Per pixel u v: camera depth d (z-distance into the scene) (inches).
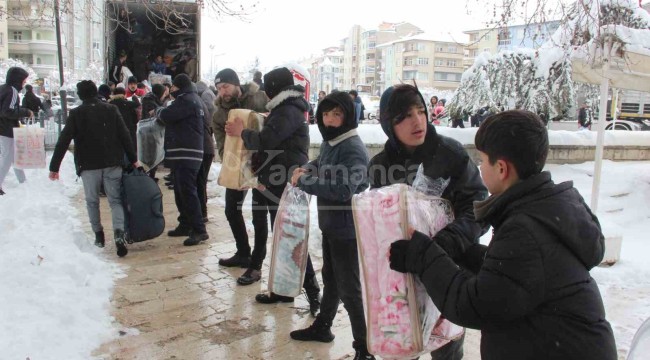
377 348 83.4
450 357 97.6
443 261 68.7
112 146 199.9
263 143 153.7
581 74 275.6
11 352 118.7
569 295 59.0
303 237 143.0
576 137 418.3
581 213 60.9
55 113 459.8
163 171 403.9
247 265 195.3
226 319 150.4
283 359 128.9
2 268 163.0
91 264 181.5
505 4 246.4
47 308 142.3
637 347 74.1
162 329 142.3
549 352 59.2
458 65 3093.0
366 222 83.2
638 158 458.9
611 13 274.5
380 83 3430.1
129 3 408.5
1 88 286.2
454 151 88.7
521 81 447.8
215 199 315.3
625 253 238.1
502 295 58.3
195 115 212.2
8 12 282.0
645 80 274.7
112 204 204.4
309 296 154.7
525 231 58.7
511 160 62.6
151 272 186.7
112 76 446.0
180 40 477.1
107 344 132.7
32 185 314.8
